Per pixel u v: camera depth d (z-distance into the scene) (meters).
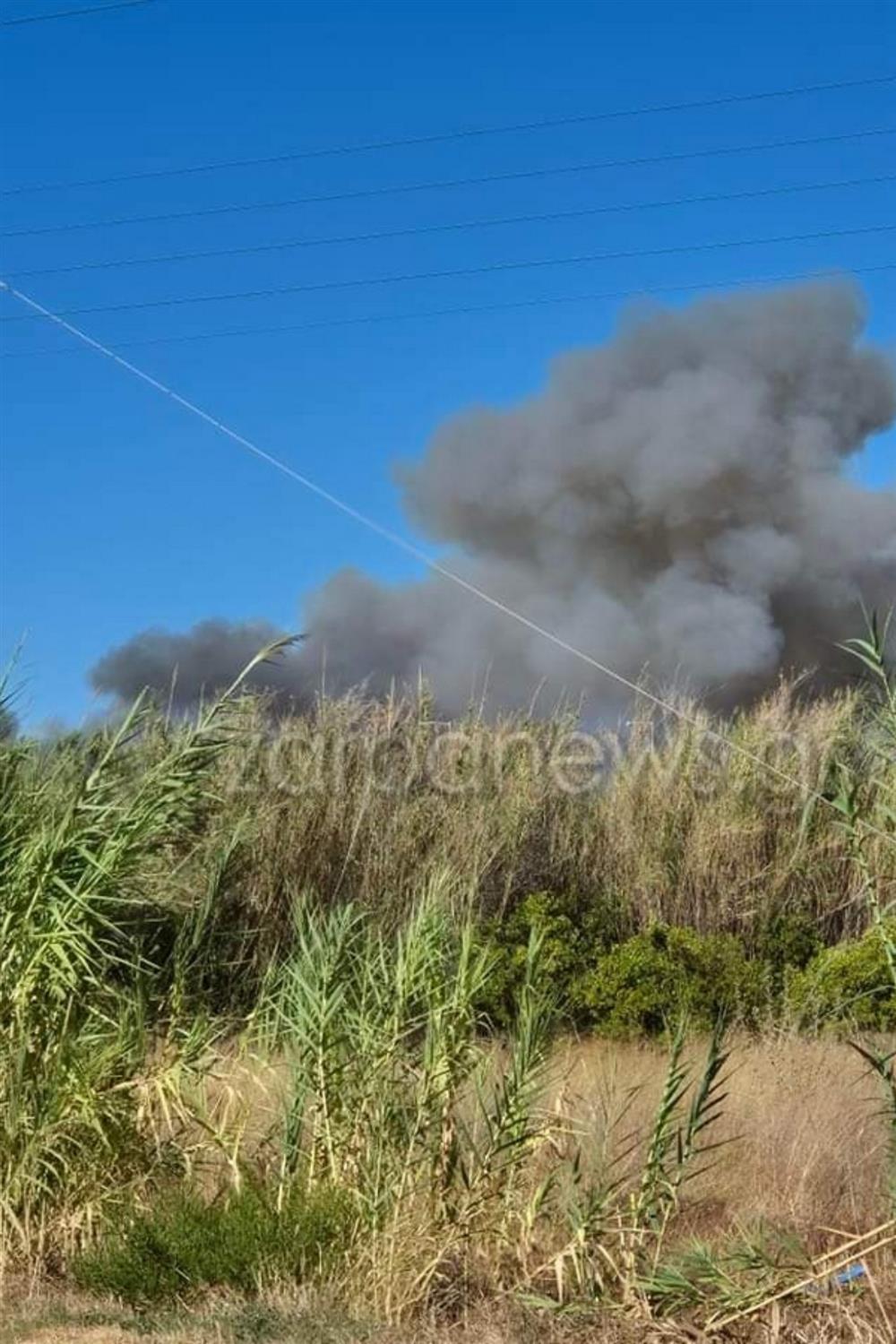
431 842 19.66
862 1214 10.12
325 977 10.23
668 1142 9.45
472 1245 9.48
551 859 19.95
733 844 19.75
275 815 18.53
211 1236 9.16
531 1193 9.75
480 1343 8.35
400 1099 9.93
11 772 10.90
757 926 19.48
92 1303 8.98
